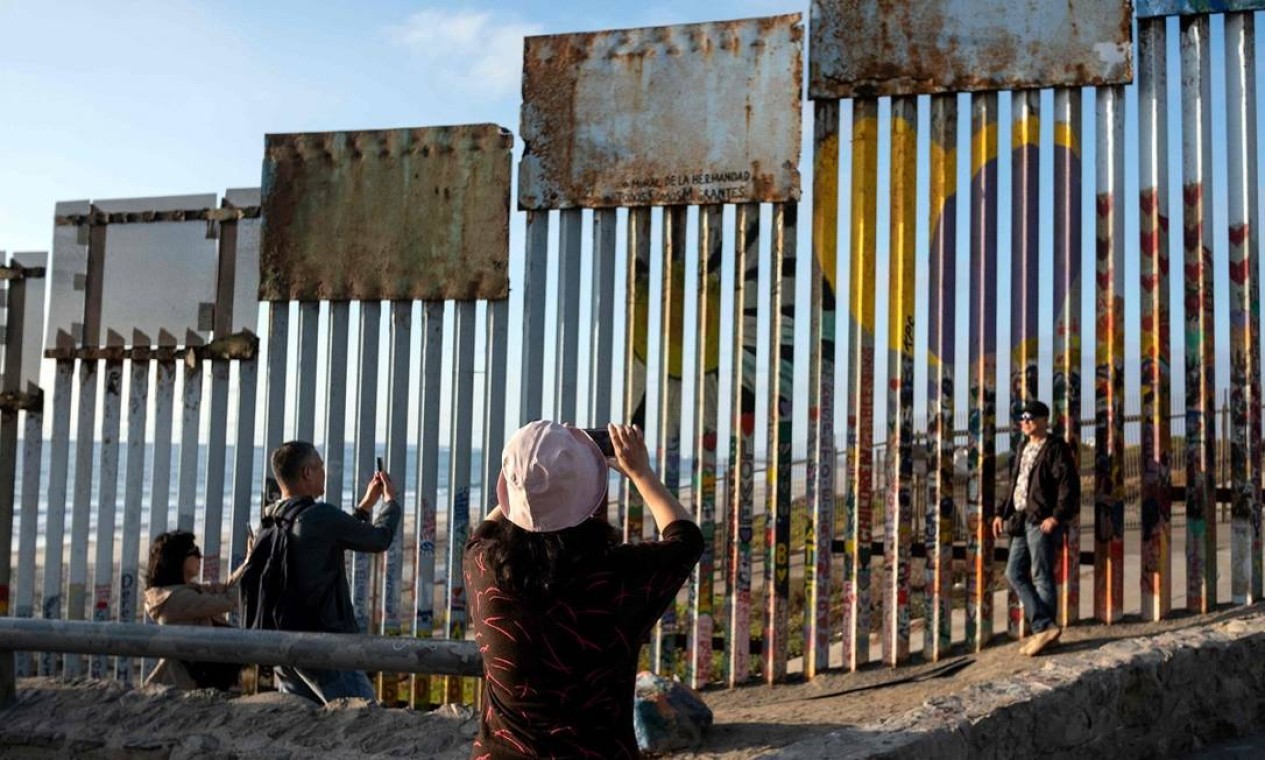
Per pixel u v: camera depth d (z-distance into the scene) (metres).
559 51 7.65
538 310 7.61
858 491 7.23
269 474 7.81
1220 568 9.02
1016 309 7.17
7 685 4.77
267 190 8.02
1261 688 5.82
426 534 7.60
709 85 7.38
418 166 7.79
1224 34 7.18
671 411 7.32
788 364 7.24
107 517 8.02
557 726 2.34
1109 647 5.55
